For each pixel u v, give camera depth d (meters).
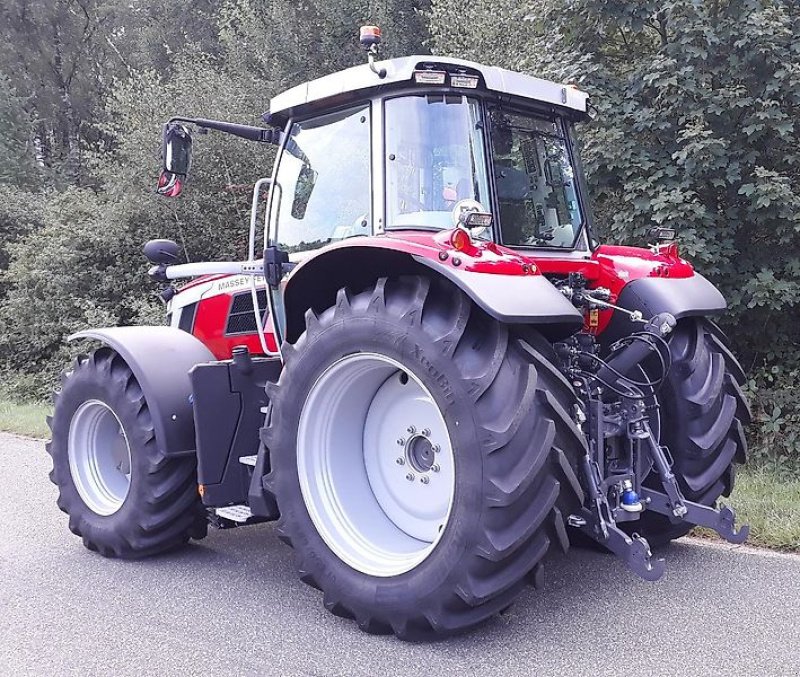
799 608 3.49
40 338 13.17
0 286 15.11
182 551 4.63
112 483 4.73
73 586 4.07
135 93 13.87
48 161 23.94
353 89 3.76
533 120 4.03
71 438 4.74
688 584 3.80
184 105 13.22
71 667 3.14
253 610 3.68
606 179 7.12
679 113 6.87
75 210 13.84
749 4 6.66
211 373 4.10
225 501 4.12
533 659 3.05
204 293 5.09
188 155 4.51
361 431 3.73
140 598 3.87
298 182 4.18
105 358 4.65
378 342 3.27
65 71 26.14
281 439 3.58
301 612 3.64
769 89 6.57
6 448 8.17
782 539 4.35
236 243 13.17
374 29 3.75
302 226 4.13
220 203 13.10
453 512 3.06
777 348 7.23
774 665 2.95
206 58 16.66
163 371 4.38
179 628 3.49
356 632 3.38
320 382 3.48
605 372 3.78
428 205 3.62
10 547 4.76
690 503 3.67
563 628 3.32
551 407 3.08
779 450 6.77
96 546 4.57
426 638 3.23
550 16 7.61
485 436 2.99
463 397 3.04
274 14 15.27
